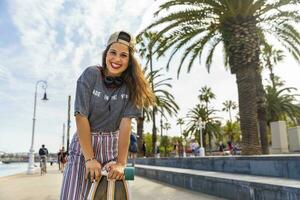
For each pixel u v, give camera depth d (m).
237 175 7.80
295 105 36.72
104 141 2.27
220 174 8.31
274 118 36.62
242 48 13.66
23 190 9.87
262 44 17.81
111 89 2.28
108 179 1.85
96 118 2.27
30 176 17.42
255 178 6.58
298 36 15.26
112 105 2.27
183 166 14.27
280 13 13.89
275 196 5.07
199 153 27.17
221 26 14.44
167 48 15.31
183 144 31.91
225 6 13.69
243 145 13.37
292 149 23.36
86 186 1.96
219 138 64.25
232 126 70.31
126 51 2.29
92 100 2.23
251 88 13.47
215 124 62.59
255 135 13.25
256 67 13.80
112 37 2.31
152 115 36.09
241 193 6.11
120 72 2.28
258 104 18.11
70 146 2.35
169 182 10.94
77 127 2.13
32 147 21.11
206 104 68.69
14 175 18.70
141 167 16.42
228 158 9.85
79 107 2.14
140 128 34.22
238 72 13.76
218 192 7.14
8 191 9.67
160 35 15.16
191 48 16.08
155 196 7.76
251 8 13.40
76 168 2.22
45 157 19.78
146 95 2.43
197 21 14.73
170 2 14.05
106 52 2.32
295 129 23.22
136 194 8.23
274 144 22.73
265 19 14.22
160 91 37.22
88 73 2.24
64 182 2.22
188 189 8.97
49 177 16.30
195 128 62.28
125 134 2.24
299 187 4.53
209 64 17.56
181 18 14.58
